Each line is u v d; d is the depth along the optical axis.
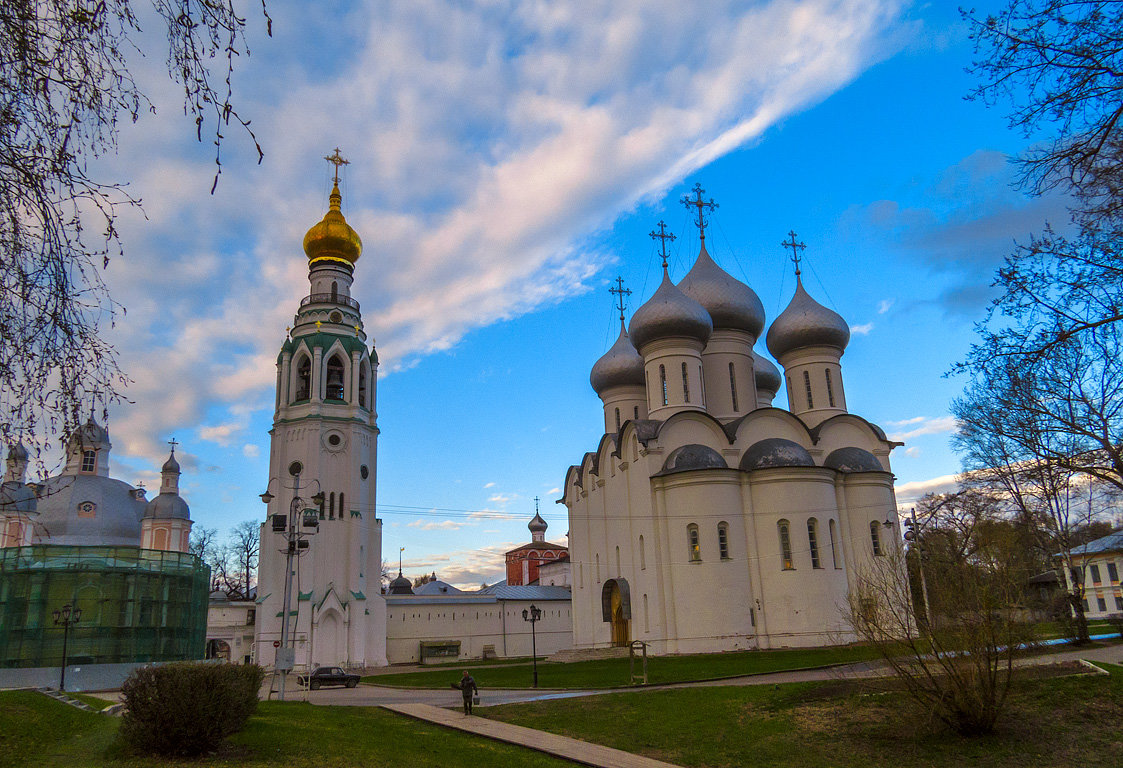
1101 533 74.25
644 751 22.59
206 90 7.52
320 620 60.59
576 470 62.66
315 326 67.81
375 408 69.50
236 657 66.81
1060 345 14.07
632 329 56.75
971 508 39.03
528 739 23.59
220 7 7.42
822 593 45.53
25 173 7.55
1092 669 25.48
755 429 52.66
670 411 53.56
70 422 8.19
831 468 48.88
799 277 59.59
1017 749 20.23
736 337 58.62
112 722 23.08
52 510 75.38
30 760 17.23
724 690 27.78
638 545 49.88
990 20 11.05
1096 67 10.60
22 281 7.76
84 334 8.23
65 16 7.45
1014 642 21.44
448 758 20.48
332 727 23.23
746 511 47.78
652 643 46.62
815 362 56.94
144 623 47.41
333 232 70.94
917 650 21.86
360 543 64.12
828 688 26.31
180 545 81.50
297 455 64.50
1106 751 19.75
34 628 44.38
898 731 22.11
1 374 7.74
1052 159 11.46
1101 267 13.24
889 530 49.44
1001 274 14.30
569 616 82.19
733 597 45.41
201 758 18.03
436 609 75.38
